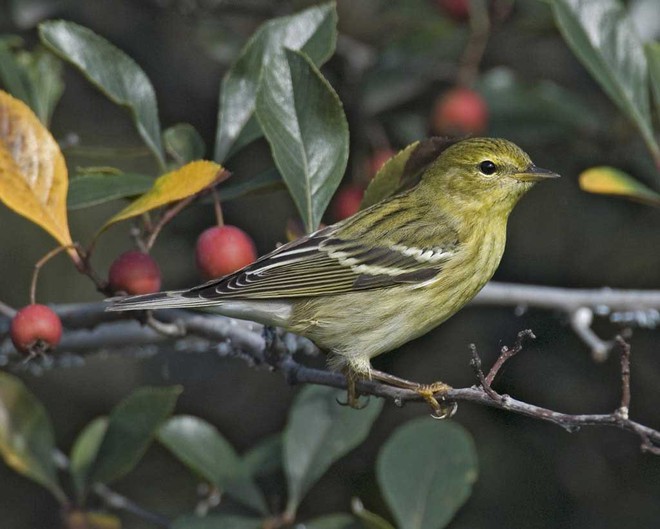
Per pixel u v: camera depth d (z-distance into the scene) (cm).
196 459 972
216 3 1388
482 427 1227
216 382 1379
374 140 1273
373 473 1234
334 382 837
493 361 1247
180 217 1341
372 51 1359
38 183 827
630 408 1241
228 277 856
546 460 1216
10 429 992
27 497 1319
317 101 867
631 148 1277
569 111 1259
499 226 972
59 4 1349
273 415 1366
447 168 970
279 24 930
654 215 1284
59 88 1059
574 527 1196
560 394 1233
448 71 1310
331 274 898
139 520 1269
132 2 1420
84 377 1368
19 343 799
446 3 1274
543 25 1298
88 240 1351
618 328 1253
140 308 820
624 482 1216
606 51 989
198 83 1430
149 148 939
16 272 1334
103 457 962
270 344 838
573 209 1301
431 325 941
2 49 1007
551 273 1305
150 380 1378
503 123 1258
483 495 1200
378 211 949
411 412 1283
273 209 1335
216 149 911
